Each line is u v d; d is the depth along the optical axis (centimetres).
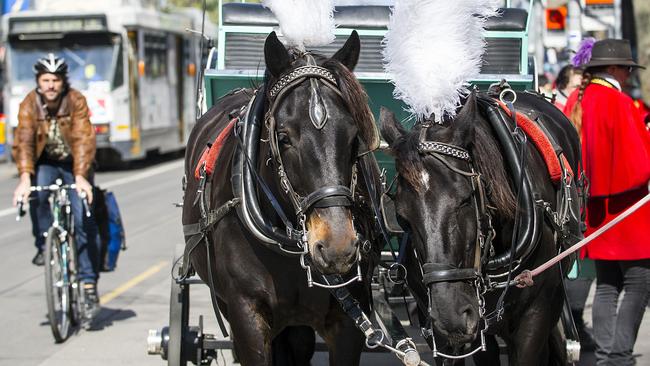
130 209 1708
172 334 627
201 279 625
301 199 452
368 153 523
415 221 448
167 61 2742
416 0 509
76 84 2338
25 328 891
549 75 1451
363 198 508
